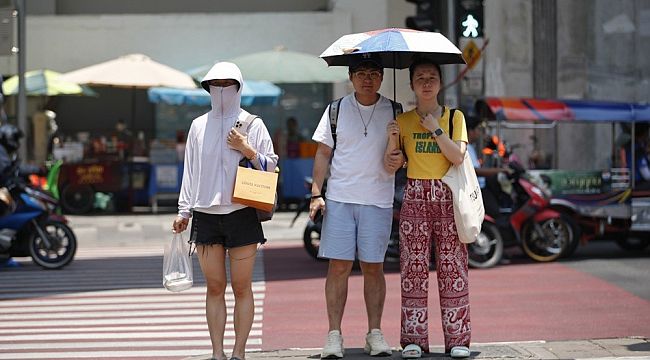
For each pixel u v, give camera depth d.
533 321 23.56
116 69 53.44
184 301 27.86
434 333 22.30
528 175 34.97
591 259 35.47
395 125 17.48
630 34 57.19
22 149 43.91
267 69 53.22
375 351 18.00
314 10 66.69
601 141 51.50
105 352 20.77
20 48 43.91
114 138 58.00
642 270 32.34
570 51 56.69
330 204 17.95
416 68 17.53
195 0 67.00
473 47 37.66
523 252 35.88
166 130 62.47
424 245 17.62
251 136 17.03
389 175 17.92
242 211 16.92
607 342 19.77
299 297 28.03
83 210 55.09
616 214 35.47
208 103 55.31
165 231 48.16
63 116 62.78
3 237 33.78
